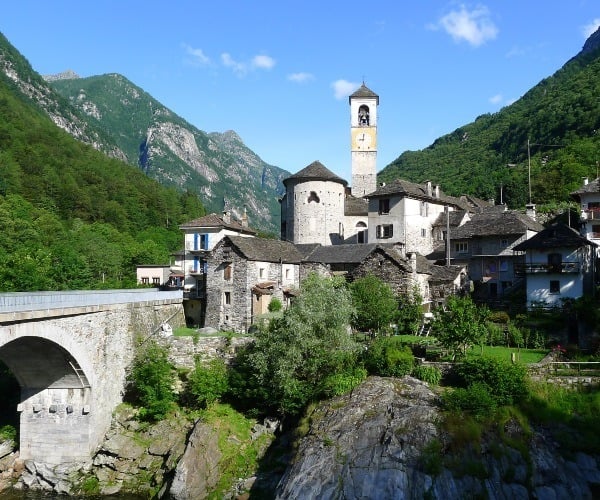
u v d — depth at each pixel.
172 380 42.91
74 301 36.00
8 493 35.84
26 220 93.56
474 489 27.72
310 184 70.19
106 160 177.50
